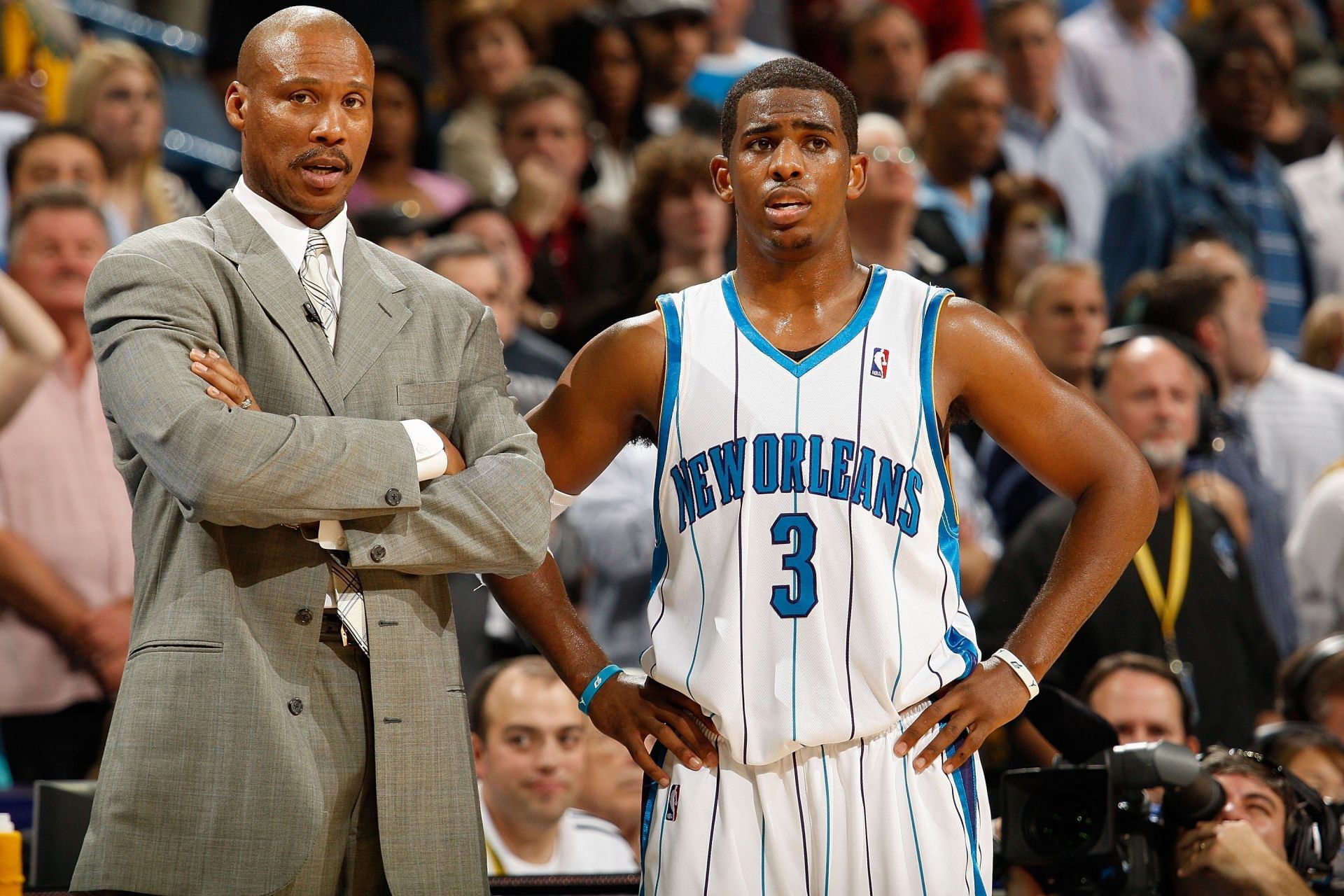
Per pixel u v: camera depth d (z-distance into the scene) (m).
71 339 13.83
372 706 7.27
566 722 11.77
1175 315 16.91
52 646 13.07
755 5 24.61
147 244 7.30
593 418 7.99
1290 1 26.69
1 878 8.23
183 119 20.14
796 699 7.29
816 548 7.40
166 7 21.61
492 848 11.75
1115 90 24.41
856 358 7.58
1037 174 22.55
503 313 14.90
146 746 6.89
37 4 16.80
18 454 13.37
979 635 11.95
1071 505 12.73
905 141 18.08
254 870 6.84
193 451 6.79
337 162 7.48
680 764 7.54
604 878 9.87
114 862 6.80
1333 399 17.94
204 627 7.00
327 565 7.25
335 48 7.50
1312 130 24.39
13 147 15.20
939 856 7.27
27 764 12.95
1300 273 21.14
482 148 19.89
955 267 18.70
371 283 7.66
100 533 13.52
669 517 7.67
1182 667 13.03
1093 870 8.99
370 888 7.30
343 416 7.31
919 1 24.03
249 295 7.36
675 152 17.38
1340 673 12.60
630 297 17.02
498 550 7.30
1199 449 14.16
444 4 20.64
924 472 7.56
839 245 7.79
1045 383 7.72
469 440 7.66
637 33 20.83
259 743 6.93
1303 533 15.93
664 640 7.55
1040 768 9.25
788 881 7.29
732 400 7.57
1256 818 9.59
